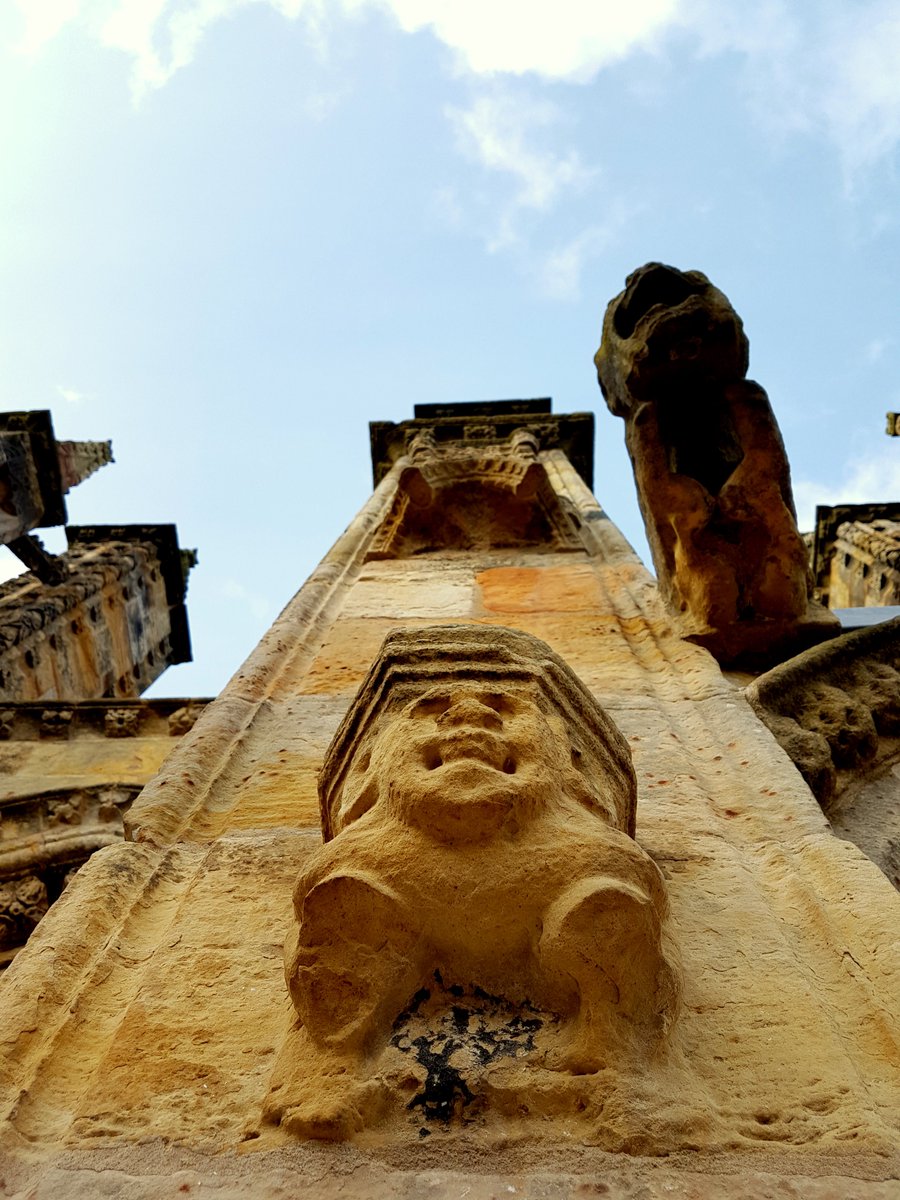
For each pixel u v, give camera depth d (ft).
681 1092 4.07
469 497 19.24
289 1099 4.08
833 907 5.61
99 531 51.29
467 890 4.43
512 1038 4.22
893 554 40.40
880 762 9.61
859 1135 3.92
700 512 10.98
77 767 18.78
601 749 5.92
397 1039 4.26
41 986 5.01
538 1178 3.73
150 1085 4.40
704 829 6.73
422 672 5.97
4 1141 4.07
